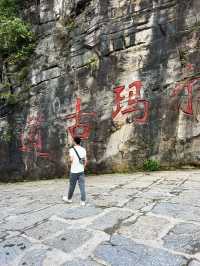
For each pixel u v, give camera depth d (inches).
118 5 391.5
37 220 186.5
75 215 189.0
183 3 370.9
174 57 371.6
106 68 394.0
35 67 441.7
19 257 134.8
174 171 352.8
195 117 360.5
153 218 171.9
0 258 135.0
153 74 376.5
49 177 416.5
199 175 313.3
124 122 383.9
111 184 296.0
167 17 374.6
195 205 194.1
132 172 370.9
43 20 454.6
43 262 128.3
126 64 385.7
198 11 365.7
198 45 364.8
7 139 445.4
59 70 422.9
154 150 372.5
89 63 403.9
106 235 151.6
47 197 261.4
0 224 186.1
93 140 394.0
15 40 450.3
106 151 387.5
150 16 378.9
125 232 153.8
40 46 448.5
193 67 365.1
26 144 435.2
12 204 247.0
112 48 391.9
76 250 137.3
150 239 143.4
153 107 374.9
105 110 392.5
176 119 368.2
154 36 377.4
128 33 385.4
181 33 371.9
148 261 122.6
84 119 401.4
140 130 377.7
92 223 171.0
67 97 414.3
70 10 432.5
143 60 380.2
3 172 447.8
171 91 371.2
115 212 188.9
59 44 431.2
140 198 221.6
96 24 400.2
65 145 410.0
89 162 392.8
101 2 398.9
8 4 491.2
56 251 137.9
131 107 382.0
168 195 226.8
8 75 459.8
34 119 432.5
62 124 414.3
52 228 168.2
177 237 143.4
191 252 128.0
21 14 485.4
